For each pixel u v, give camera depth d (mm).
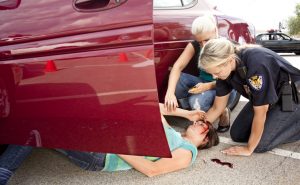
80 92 1474
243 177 2133
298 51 13828
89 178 2176
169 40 2703
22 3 1593
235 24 3219
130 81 1418
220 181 2090
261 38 14117
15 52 1520
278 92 2303
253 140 2357
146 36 1378
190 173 2207
